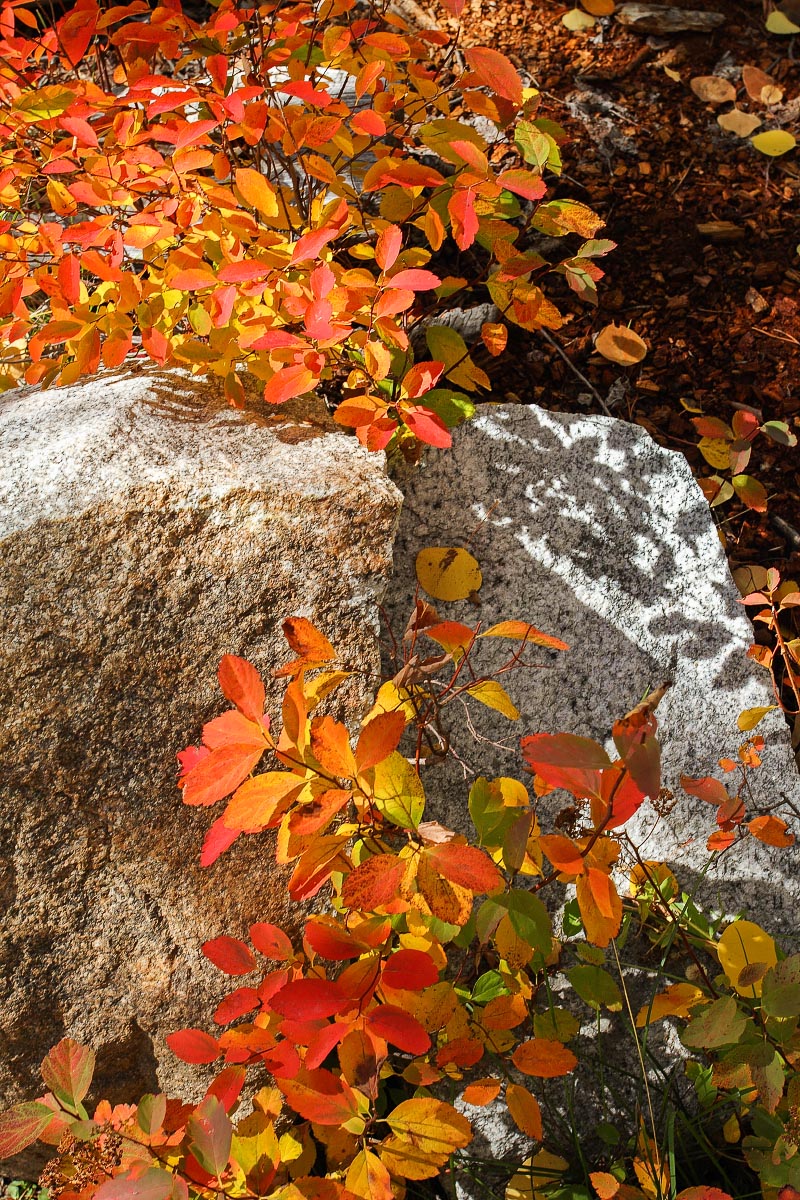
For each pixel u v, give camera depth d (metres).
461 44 2.09
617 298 1.90
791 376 1.86
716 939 1.56
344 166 1.77
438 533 1.63
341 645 1.51
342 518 1.52
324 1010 1.33
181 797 1.50
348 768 1.34
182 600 1.50
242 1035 1.41
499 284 1.60
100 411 1.57
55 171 1.59
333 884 1.51
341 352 1.63
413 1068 1.43
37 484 1.50
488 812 1.43
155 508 1.50
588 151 2.00
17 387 1.69
